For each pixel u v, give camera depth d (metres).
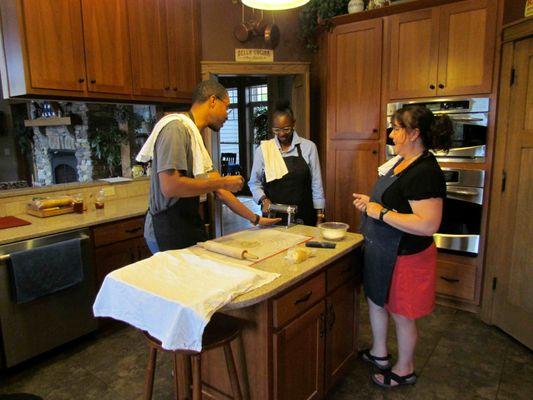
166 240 1.82
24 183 3.40
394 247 1.81
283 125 2.47
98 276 2.56
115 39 2.88
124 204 3.06
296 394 1.61
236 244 1.80
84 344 2.53
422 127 1.70
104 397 2.02
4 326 2.13
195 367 1.38
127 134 5.24
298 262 1.58
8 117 6.51
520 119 2.38
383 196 1.82
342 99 3.21
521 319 2.42
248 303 1.25
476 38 2.60
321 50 3.53
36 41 2.45
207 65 3.50
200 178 1.72
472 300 2.84
